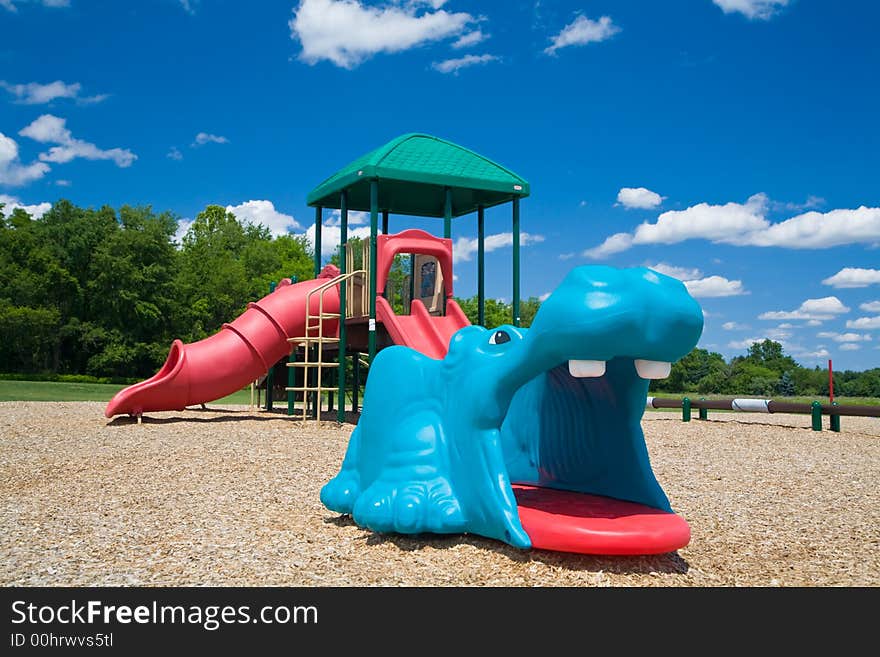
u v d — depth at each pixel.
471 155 13.80
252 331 13.90
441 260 13.13
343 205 14.04
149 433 11.23
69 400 19.53
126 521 5.43
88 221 44.59
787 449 10.80
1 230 44.16
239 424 12.86
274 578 4.05
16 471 7.63
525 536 4.14
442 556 4.40
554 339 3.85
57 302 43.84
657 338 3.68
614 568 4.17
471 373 4.60
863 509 6.27
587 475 5.00
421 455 4.75
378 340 13.99
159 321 44.84
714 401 15.73
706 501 6.52
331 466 8.22
